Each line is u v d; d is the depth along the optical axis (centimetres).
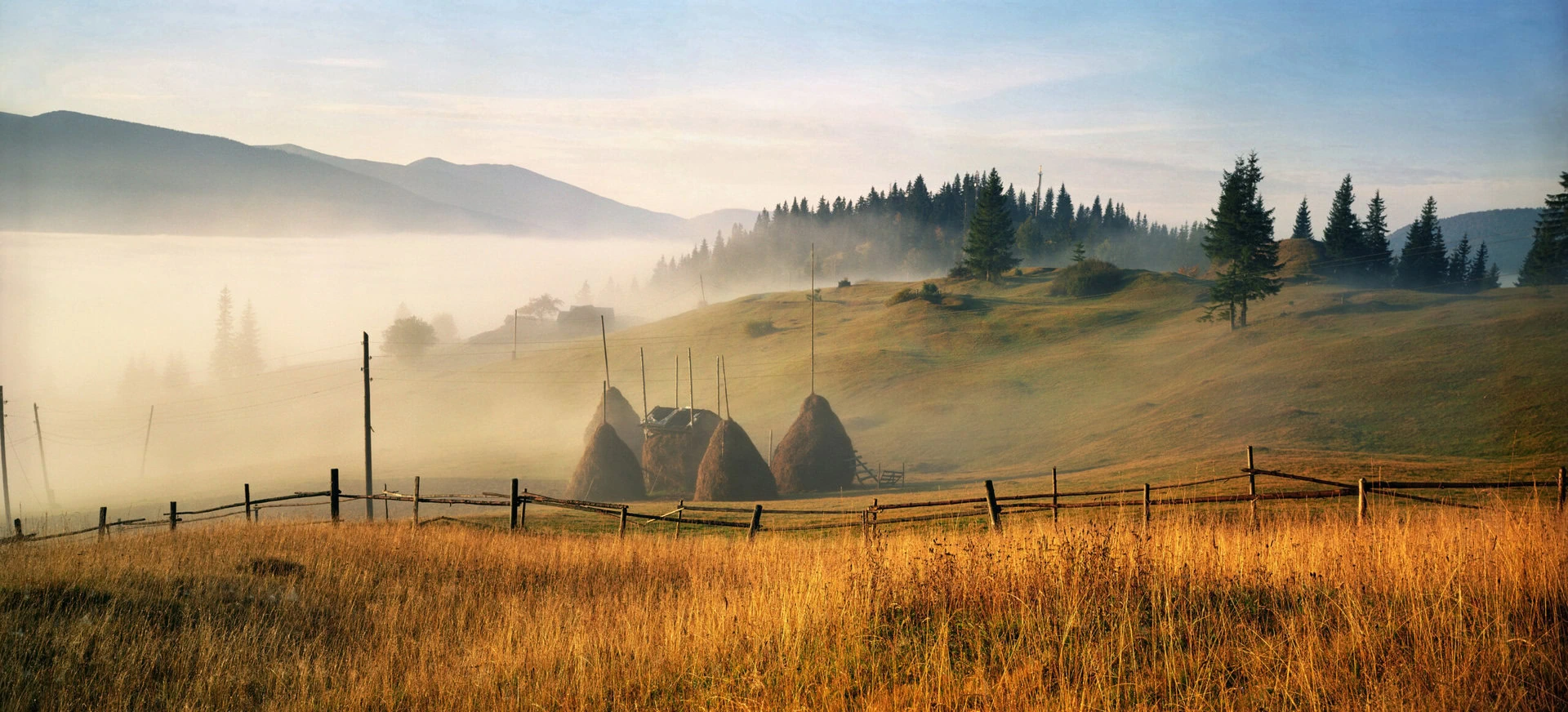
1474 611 600
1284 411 5325
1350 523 1219
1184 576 738
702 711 620
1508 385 5150
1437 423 4775
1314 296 10050
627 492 4872
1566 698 496
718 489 4703
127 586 1050
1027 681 564
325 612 1045
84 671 795
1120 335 9894
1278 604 695
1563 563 663
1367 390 5575
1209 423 5325
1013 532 996
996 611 711
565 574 1286
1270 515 1653
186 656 835
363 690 754
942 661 596
